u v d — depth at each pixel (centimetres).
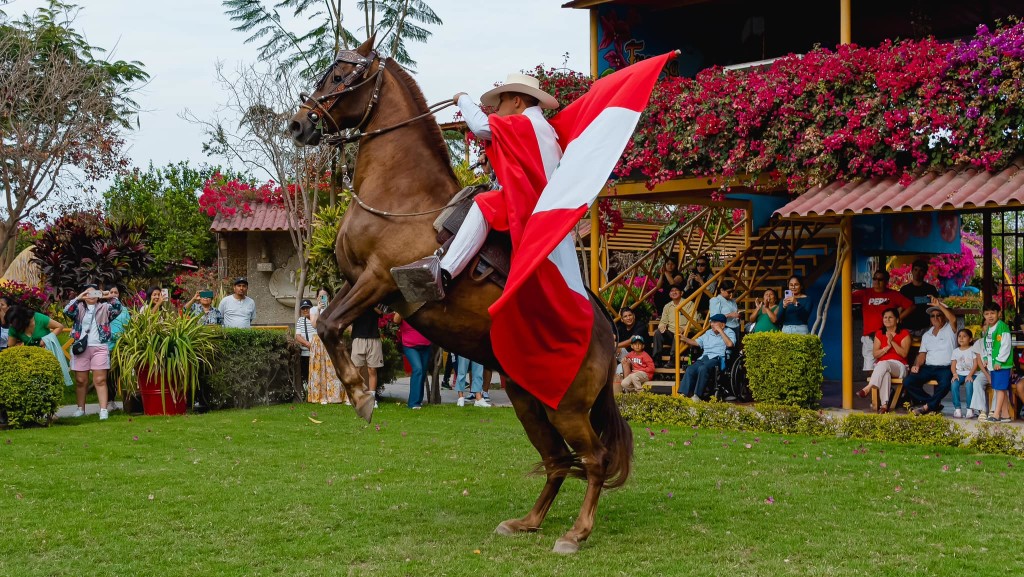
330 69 641
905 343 1222
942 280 2022
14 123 2038
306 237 2252
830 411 1232
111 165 2223
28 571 560
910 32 1614
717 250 2073
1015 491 800
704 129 1266
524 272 541
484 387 1418
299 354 1509
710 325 1393
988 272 1369
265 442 1060
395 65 643
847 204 1127
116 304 1334
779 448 1031
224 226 2509
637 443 1062
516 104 641
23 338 1324
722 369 1326
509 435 1110
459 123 1375
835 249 1644
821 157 1177
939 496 780
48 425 1201
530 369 591
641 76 607
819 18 1661
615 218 1591
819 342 1232
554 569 570
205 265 2912
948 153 1123
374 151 622
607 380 632
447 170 625
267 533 654
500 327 576
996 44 1068
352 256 615
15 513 704
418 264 566
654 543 634
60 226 1923
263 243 2609
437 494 782
